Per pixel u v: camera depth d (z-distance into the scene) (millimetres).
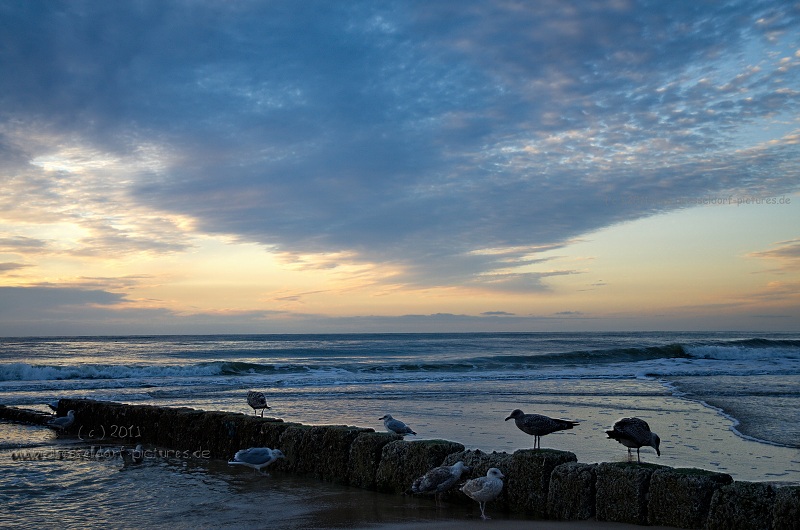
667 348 48250
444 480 8391
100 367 33188
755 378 31266
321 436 10641
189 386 27781
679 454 12461
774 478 10516
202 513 8469
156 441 13906
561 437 14195
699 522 7078
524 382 29750
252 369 35969
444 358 51938
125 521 8125
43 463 11969
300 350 60344
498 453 8789
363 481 9859
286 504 8898
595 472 7770
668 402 21188
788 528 6500
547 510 7977
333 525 7770
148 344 84375
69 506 8914
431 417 17422
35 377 31266
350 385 28375
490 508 8453
